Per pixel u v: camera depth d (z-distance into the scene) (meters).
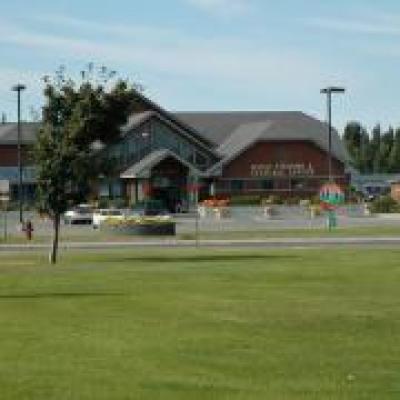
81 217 106.12
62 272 42.59
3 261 50.91
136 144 144.38
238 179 151.12
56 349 21.36
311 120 164.12
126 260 50.25
